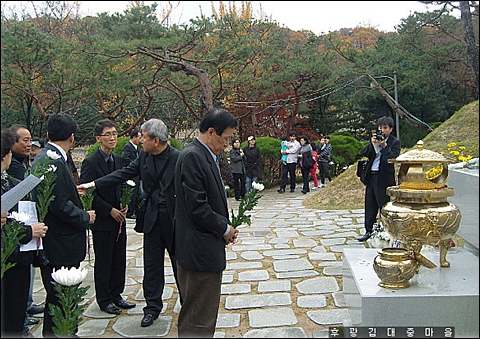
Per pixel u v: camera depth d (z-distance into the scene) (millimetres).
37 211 3309
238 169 12555
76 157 14391
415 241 3314
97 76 11453
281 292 4512
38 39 10305
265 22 14188
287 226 8008
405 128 16156
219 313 4020
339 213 9281
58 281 2426
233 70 14586
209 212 2941
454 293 2980
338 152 17922
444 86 15234
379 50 15617
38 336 3646
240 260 5738
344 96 22875
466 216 3580
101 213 4043
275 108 19438
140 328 3783
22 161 4102
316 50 16438
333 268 5242
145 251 3930
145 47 12227
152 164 3902
